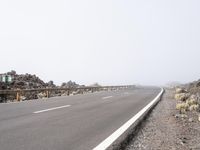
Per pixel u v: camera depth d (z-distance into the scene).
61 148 6.26
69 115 11.78
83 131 8.28
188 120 11.71
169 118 12.30
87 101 19.72
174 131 9.22
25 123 9.53
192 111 15.08
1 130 8.23
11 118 10.70
